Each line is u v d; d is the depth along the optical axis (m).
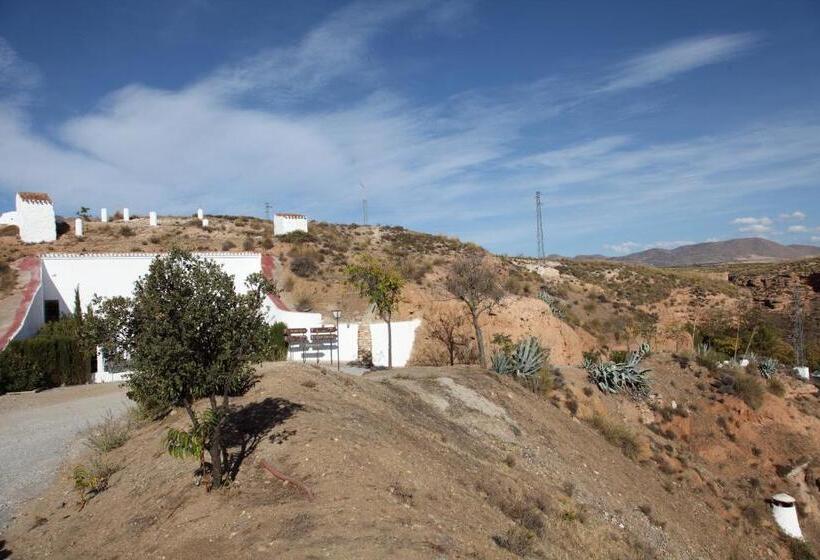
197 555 8.06
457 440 16.44
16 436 15.05
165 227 43.78
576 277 65.88
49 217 36.62
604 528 14.70
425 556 7.66
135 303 8.96
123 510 10.17
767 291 68.88
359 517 8.59
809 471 27.25
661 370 31.97
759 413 29.58
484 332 32.16
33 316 24.41
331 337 27.83
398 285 28.14
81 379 23.03
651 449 25.48
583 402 26.77
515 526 10.93
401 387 19.73
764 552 21.48
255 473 10.23
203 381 9.20
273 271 35.00
